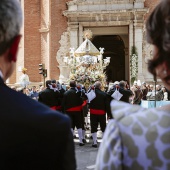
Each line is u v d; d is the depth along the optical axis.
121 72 51.59
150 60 2.12
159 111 1.94
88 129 18.50
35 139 2.02
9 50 2.28
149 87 28.56
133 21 34.19
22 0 36.06
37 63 35.59
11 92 2.19
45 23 35.44
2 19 2.13
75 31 34.69
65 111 14.52
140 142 1.86
